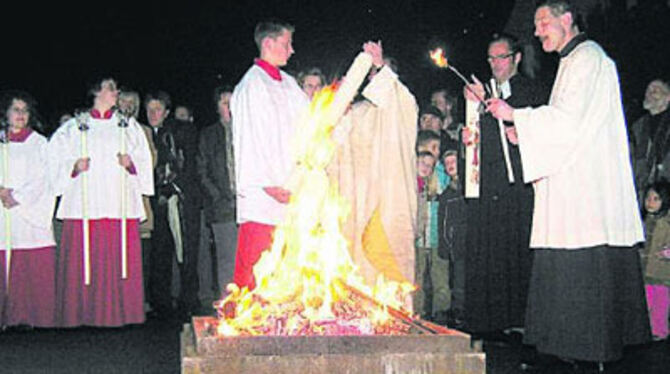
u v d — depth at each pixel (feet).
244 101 18.85
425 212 26.18
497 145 22.21
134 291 25.31
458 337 14.10
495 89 22.74
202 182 28.63
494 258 22.21
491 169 22.25
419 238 26.22
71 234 25.14
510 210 22.20
